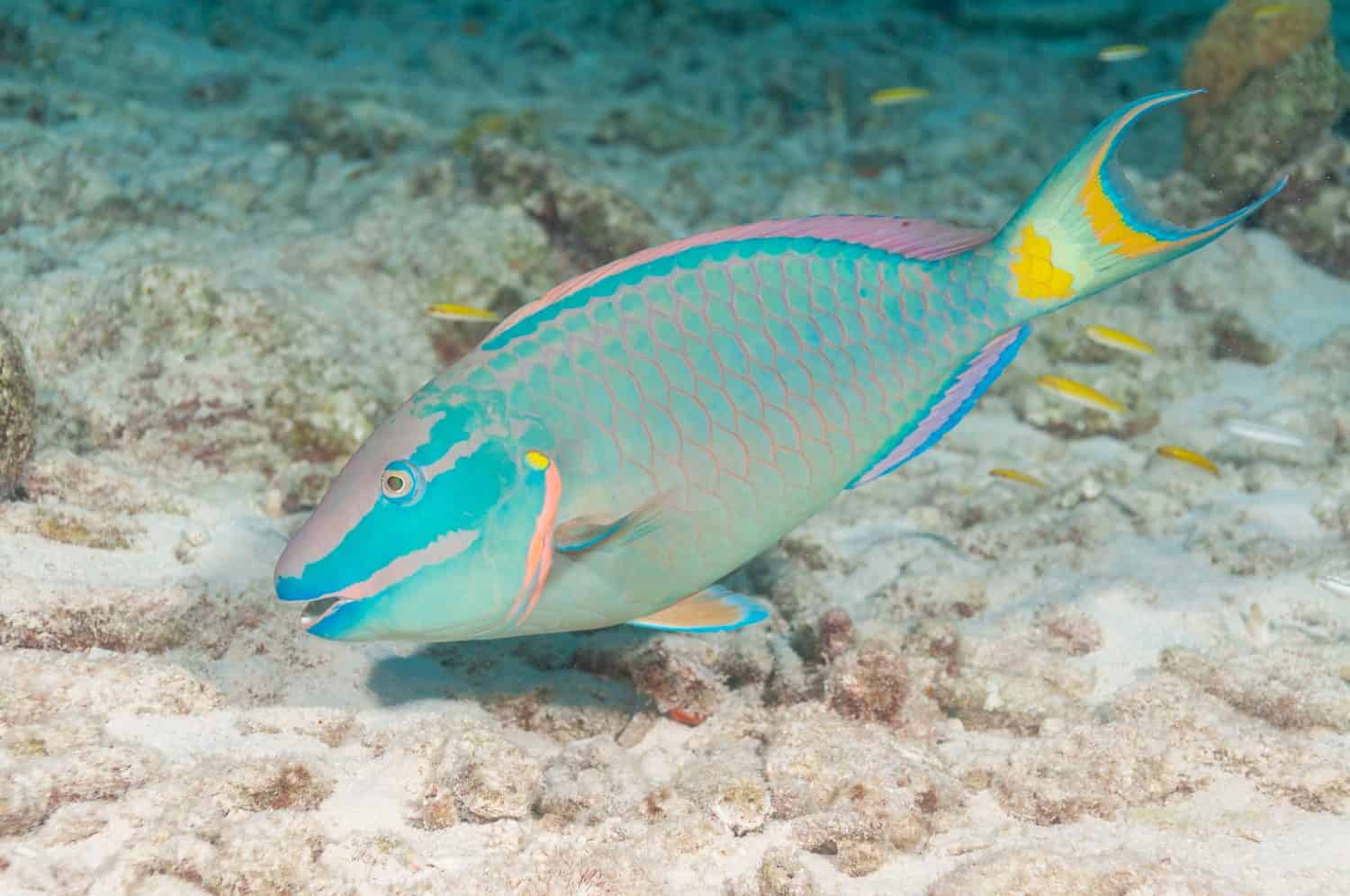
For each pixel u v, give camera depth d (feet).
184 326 6.80
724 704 5.93
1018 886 5.26
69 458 6.20
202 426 6.66
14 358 6.01
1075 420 7.52
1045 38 19.97
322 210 9.14
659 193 10.64
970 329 5.08
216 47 14.87
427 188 8.48
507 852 5.38
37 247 7.47
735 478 5.02
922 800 5.56
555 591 4.99
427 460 4.91
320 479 6.59
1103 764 5.65
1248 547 6.54
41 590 5.71
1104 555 6.59
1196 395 7.77
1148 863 5.30
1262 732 5.72
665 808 5.54
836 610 6.01
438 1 18.61
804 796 5.53
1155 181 9.86
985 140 13.26
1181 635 6.19
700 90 15.03
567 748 5.80
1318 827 5.49
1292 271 8.94
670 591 5.08
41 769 5.28
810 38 18.12
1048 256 5.06
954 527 6.91
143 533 6.13
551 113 12.89
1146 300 8.29
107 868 5.15
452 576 4.92
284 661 5.89
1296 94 8.89
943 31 20.08
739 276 5.00
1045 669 6.03
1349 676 5.95
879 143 13.17
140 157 10.02
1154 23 19.81
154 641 5.79
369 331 7.41
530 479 4.93
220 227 8.39
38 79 11.49
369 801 5.45
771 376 5.01
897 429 5.10
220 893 5.16
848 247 5.03
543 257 7.77
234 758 5.43
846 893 5.36
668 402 4.98
